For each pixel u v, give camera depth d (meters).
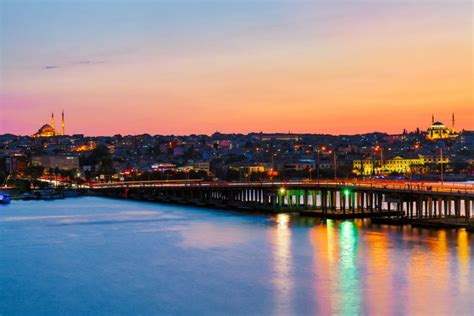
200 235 166.25
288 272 118.38
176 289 109.75
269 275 116.62
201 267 125.12
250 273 118.75
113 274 121.75
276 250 139.38
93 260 134.88
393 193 183.88
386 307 96.62
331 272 117.06
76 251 145.75
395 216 192.25
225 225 186.62
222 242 153.12
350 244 142.25
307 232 164.12
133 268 126.19
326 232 162.75
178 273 120.75
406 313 94.06
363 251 133.62
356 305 97.94
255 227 178.88
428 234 153.38
